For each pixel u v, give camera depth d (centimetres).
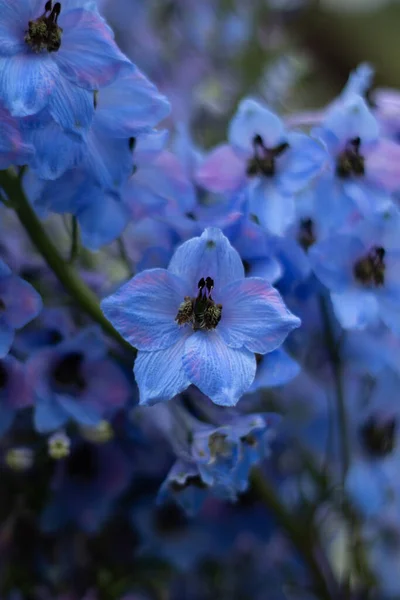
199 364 36
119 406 42
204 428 40
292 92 73
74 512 45
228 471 39
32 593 46
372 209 41
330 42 92
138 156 41
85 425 42
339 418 45
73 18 37
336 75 92
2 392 41
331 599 46
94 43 37
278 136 41
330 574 49
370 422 46
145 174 41
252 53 70
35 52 37
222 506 47
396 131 45
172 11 72
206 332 37
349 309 41
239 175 42
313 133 42
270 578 50
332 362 44
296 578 50
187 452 40
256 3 73
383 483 45
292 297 42
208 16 71
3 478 45
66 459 45
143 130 39
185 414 41
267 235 40
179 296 37
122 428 44
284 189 41
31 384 41
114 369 42
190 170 43
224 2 72
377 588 49
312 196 42
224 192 42
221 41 71
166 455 45
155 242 42
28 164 37
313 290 42
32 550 46
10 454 43
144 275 37
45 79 37
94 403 42
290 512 46
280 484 48
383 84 96
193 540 47
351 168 42
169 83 67
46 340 43
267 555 50
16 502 45
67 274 40
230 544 47
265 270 39
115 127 39
